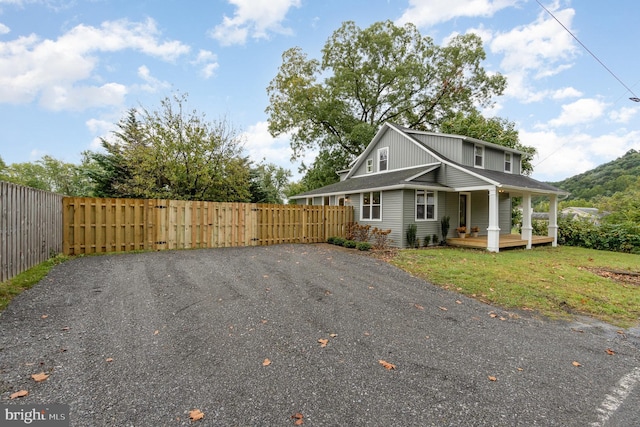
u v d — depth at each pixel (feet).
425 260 29.45
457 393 8.64
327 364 9.98
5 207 16.44
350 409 7.71
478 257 32.86
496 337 12.92
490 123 74.23
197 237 35.37
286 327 12.87
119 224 31.07
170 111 45.34
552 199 52.37
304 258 29.12
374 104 85.05
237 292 17.37
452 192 48.11
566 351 11.87
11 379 8.39
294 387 8.59
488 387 9.02
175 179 44.47
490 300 18.28
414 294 18.67
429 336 12.68
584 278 24.27
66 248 28.17
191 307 14.78
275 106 85.92
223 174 48.93
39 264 21.72
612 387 9.36
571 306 17.72
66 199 28.22
